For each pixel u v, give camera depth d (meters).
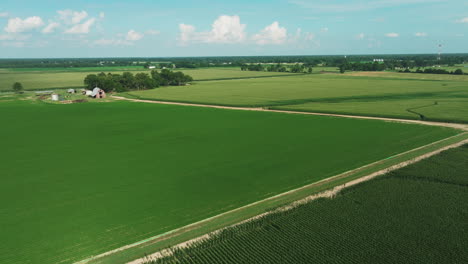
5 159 57.03
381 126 81.00
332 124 84.25
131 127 82.94
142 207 38.72
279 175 48.75
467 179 45.69
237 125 84.38
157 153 60.34
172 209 38.19
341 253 29.95
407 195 41.25
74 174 49.66
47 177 48.41
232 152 60.41
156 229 33.88
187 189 43.94
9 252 30.06
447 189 42.88
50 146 65.50
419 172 48.41
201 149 62.66
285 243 31.50
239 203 39.75
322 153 59.06
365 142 66.06
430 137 69.38
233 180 46.97
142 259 29.22
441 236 32.44
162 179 47.50
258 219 35.56
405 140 67.25
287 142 66.88
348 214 36.72
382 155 57.56
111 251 30.23
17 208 38.53
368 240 31.89
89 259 29.08
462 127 79.56
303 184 45.38
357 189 43.03
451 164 51.62
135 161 55.81
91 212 37.47
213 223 34.94
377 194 41.56
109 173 50.03
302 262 28.75
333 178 47.34
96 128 82.06
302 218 35.94
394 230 33.50
